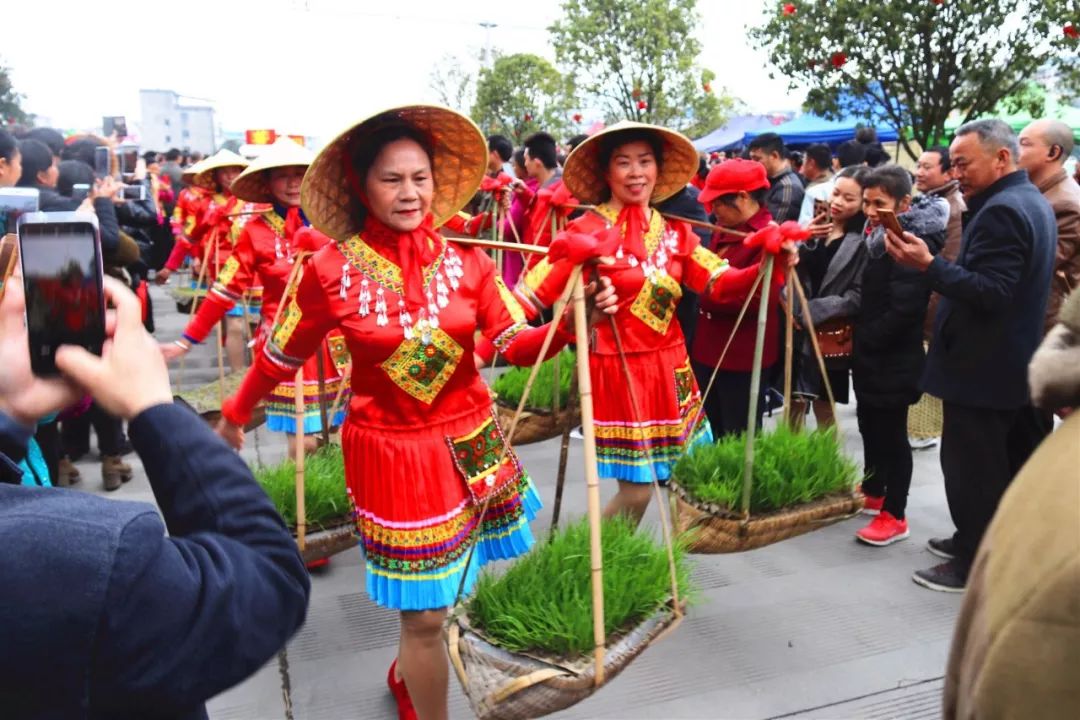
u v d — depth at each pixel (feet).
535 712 6.07
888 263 11.69
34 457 3.54
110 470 14.69
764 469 8.85
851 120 44.39
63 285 2.84
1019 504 3.07
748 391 12.16
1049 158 12.29
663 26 62.39
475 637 6.72
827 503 8.84
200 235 20.44
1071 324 3.32
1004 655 2.85
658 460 10.12
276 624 3.06
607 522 8.15
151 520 2.74
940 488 14.55
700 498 8.77
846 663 9.34
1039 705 2.77
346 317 7.06
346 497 8.97
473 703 6.11
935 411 15.08
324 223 7.12
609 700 8.71
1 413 2.85
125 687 2.65
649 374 10.00
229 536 3.08
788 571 11.56
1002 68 35.04
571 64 64.49
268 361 7.54
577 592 6.64
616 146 9.65
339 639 9.97
